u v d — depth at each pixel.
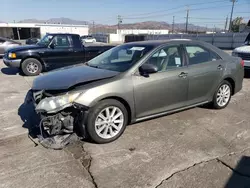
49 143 3.29
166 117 4.43
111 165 2.90
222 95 4.84
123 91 3.41
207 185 2.55
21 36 53.53
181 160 3.01
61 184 2.56
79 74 3.63
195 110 4.83
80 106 3.14
